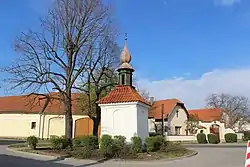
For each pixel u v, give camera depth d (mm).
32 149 25141
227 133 54938
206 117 75750
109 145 20875
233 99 79750
